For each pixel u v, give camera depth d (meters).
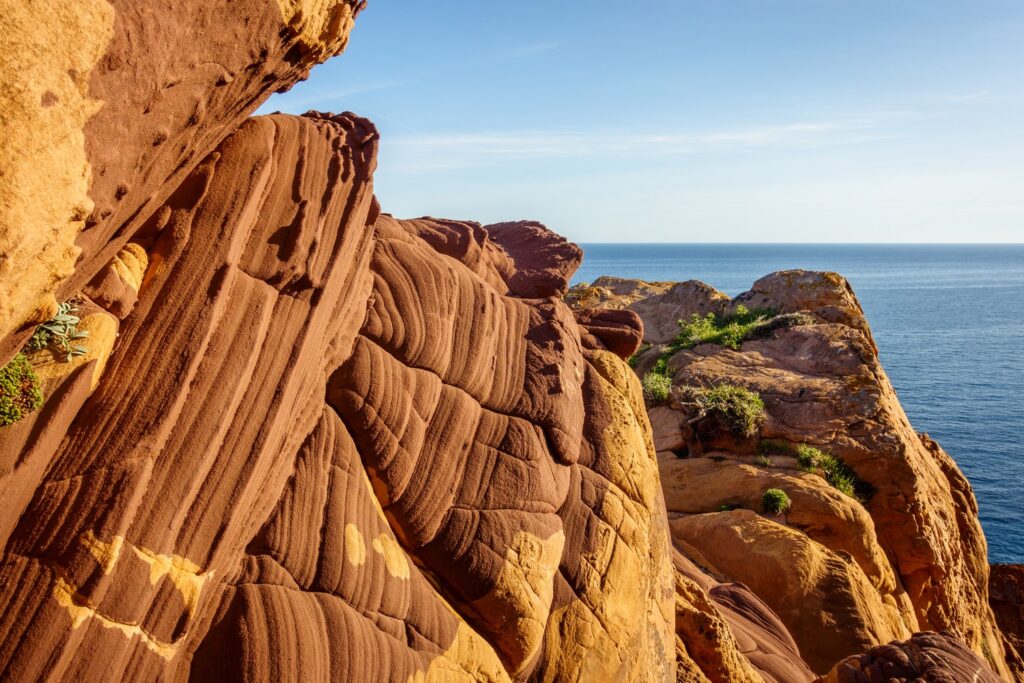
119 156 4.57
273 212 6.98
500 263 13.52
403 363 9.48
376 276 9.60
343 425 8.55
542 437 11.24
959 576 29.88
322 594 7.51
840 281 39.94
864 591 22.88
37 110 3.76
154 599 5.76
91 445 5.43
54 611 5.06
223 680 6.44
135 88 4.49
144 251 6.08
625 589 11.79
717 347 37.75
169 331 5.89
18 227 3.79
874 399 30.86
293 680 6.71
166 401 5.74
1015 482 70.38
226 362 6.23
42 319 4.41
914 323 190.38
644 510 12.96
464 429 10.07
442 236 12.01
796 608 22.12
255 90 6.12
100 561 5.25
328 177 7.68
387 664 7.72
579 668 10.68
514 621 9.76
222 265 6.23
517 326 11.78
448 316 10.22
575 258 14.31
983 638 30.47
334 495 7.96
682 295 44.09
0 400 4.76
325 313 7.63
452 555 9.43
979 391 111.38
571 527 11.38
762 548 23.52
